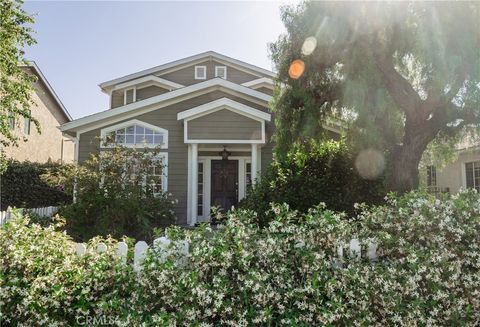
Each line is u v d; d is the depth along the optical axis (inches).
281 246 108.2
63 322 99.0
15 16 375.2
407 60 294.2
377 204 269.4
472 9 242.1
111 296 101.9
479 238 119.3
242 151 463.5
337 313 97.3
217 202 458.9
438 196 135.4
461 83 256.2
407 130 289.4
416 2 254.1
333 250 112.5
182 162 433.4
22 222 113.0
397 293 104.6
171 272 100.9
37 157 712.4
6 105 390.9
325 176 274.1
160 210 350.9
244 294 98.7
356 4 264.2
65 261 104.5
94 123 427.5
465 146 384.8
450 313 108.8
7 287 96.6
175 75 636.7
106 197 323.6
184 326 95.2
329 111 313.0
